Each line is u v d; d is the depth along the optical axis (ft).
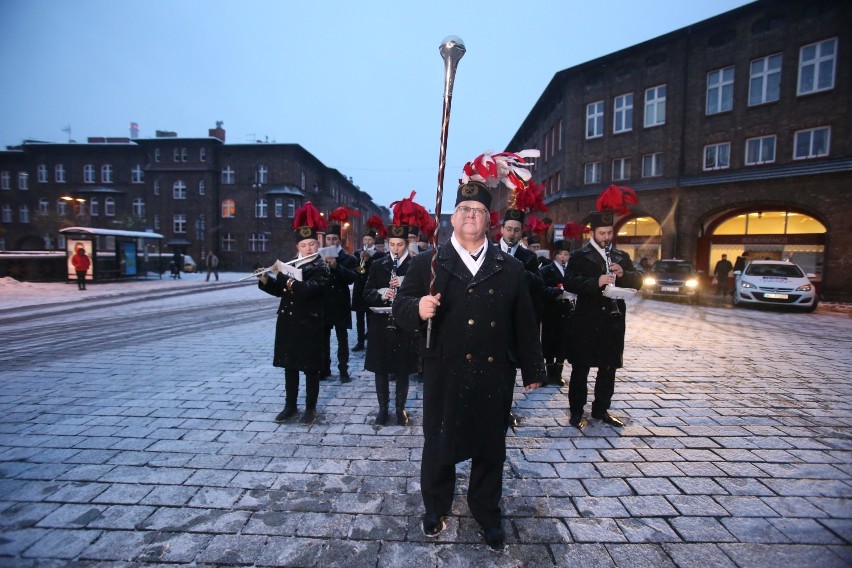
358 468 10.43
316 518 8.47
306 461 10.75
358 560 7.34
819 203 53.16
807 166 53.72
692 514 8.66
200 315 36.65
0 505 8.75
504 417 7.82
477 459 8.07
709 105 62.59
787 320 36.40
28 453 11.01
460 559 7.38
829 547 7.68
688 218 63.82
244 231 130.93
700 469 10.48
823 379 18.26
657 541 7.85
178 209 128.98
